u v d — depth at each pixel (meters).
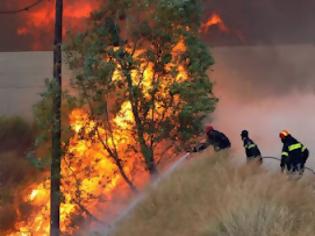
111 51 32.22
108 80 31.41
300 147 26.44
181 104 31.75
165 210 24.36
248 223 18.55
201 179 25.69
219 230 19.28
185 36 32.22
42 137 34.41
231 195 21.47
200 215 21.12
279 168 27.05
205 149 30.80
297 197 20.73
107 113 33.06
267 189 21.28
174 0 31.27
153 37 32.19
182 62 32.28
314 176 25.34
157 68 32.22
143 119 32.09
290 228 18.17
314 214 19.62
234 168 26.09
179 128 32.34
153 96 31.70
